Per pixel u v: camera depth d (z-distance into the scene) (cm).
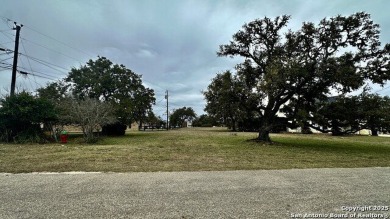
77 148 1153
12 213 320
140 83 3080
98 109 1758
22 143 1441
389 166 736
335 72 1277
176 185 473
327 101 1519
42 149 1095
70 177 535
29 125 1593
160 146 1309
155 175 561
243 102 1605
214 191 435
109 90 2673
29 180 505
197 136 2444
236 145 1443
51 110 1647
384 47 1325
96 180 508
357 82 1269
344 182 514
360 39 1370
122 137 2269
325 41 1397
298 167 697
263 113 1775
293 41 1562
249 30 1741
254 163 758
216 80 1645
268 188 459
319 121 1430
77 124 1833
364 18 1334
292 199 394
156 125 6675
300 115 1388
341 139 2381
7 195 400
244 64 1778
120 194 410
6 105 1502
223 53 1845
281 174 591
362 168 691
